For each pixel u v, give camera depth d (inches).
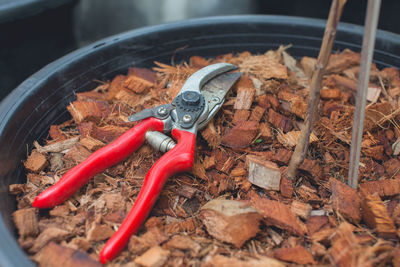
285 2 30.8
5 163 14.1
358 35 18.8
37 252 13.2
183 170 14.8
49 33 23.1
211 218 13.8
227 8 32.0
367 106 16.6
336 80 18.7
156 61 19.3
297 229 13.8
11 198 14.2
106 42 17.8
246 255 13.4
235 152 16.0
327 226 14.1
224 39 19.7
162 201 14.8
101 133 16.2
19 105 15.0
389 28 25.7
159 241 13.5
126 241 13.2
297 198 14.9
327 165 15.7
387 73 18.3
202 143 16.3
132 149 15.2
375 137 16.4
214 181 15.3
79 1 24.5
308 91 18.2
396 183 14.8
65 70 16.6
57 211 14.1
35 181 15.0
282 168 15.4
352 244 13.1
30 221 13.6
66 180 14.0
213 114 16.1
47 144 16.1
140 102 17.5
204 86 16.9
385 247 13.1
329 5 29.7
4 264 11.5
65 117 17.0
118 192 14.9
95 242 13.7
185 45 19.4
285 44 19.9
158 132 15.3
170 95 17.3
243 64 18.7
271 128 16.7
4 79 22.6
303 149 14.3
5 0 21.0
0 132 14.1
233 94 17.5
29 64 23.0
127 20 30.4
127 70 18.8
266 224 14.1
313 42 19.5
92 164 14.4
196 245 13.5
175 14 31.5
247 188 15.1
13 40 21.8
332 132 16.3
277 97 17.5
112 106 17.4
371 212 13.7
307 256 13.2
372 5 12.0
